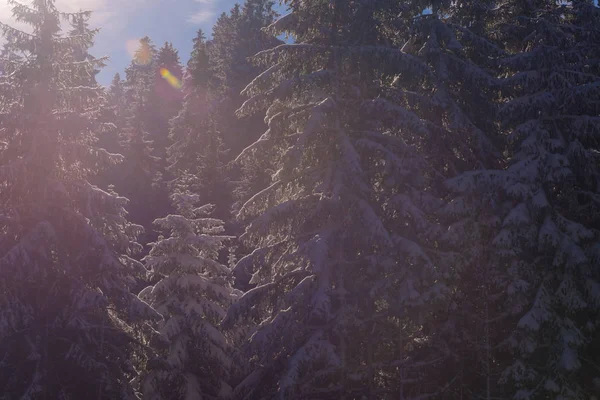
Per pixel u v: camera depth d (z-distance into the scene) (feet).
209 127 152.35
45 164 59.52
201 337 72.33
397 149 63.57
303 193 65.92
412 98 67.15
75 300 57.11
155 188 150.30
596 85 61.52
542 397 58.80
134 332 64.90
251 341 60.70
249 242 65.26
